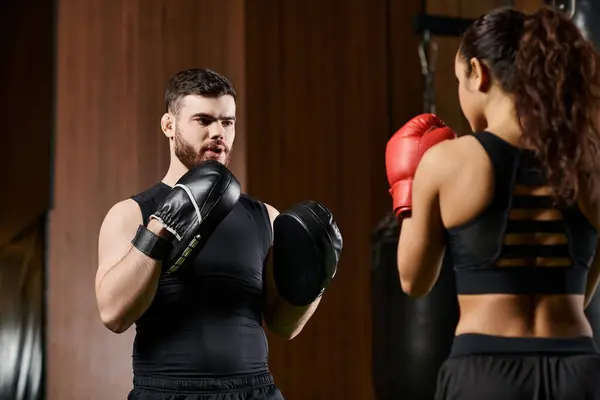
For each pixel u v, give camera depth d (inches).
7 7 161.9
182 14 165.2
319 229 82.6
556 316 63.7
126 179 160.6
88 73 161.9
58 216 158.9
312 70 173.6
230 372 78.4
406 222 71.5
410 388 137.6
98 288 77.7
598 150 66.5
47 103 160.2
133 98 162.1
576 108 65.3
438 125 79.4
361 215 175.8
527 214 64.6
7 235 158.4
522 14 67.9
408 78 182.2
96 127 161.0
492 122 67.6
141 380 79.6
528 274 63.8
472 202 64.5
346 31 177.6
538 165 64.9
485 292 64.3
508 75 66.4
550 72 64.7
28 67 161.0
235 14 167.3
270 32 170.4
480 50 67.5
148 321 79.7
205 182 76.6
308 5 174.7
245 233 83.6
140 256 75.5
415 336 136.3
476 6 185.8
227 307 79.8
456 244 66.0
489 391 61.6
